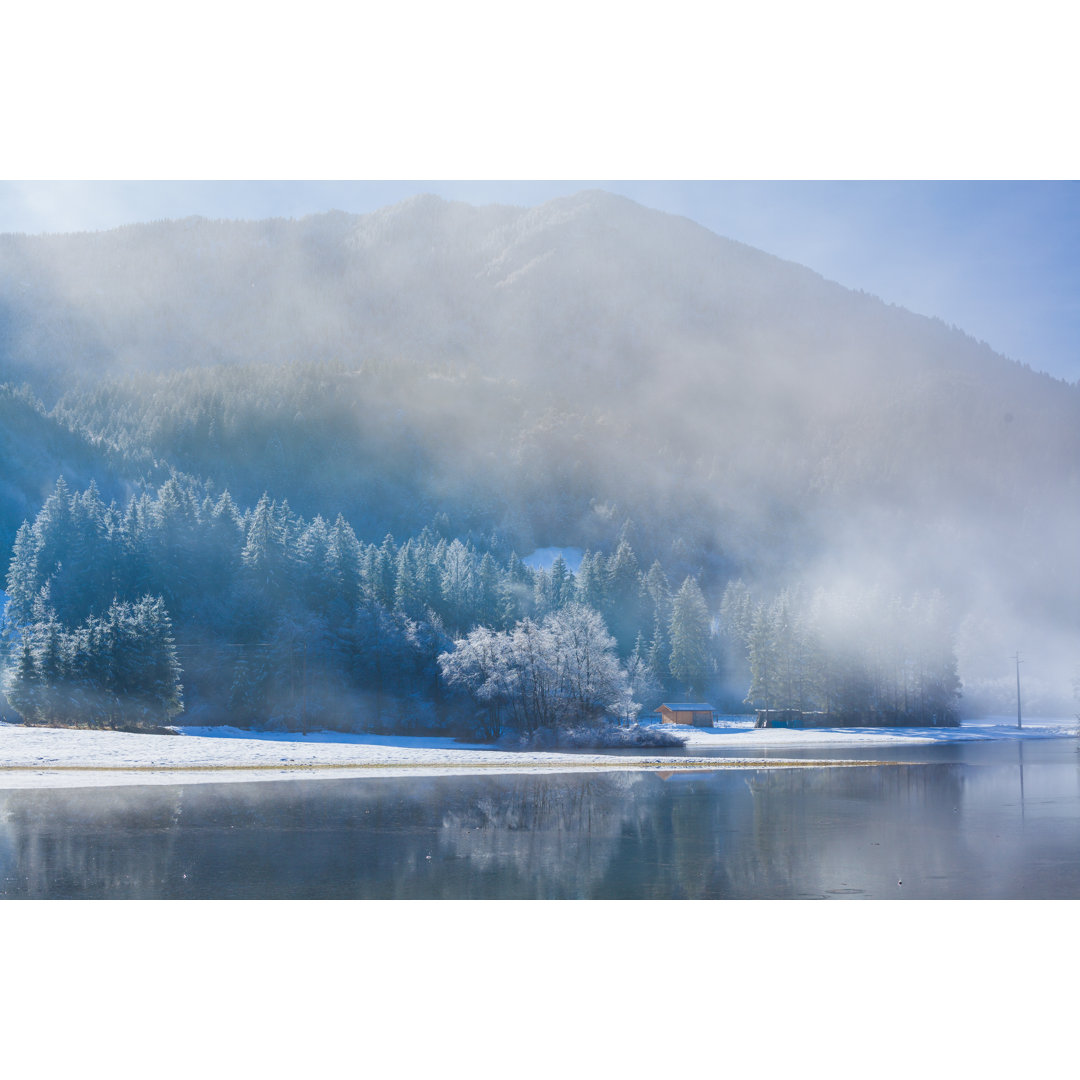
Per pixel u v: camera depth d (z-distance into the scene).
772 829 27.16
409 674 85.06
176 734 67.06
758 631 115.31
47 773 44.09
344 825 27.64
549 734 72.31
